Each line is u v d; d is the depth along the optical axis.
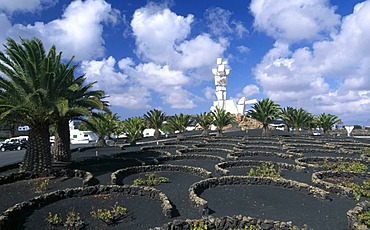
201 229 10.09
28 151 18.84
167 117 54.66
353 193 14.58
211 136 46.84
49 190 15.98
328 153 29.11
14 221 11.30
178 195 15.07
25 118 18.55
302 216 12.18
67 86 20.08
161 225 11.09
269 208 13.18
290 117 49.84
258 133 51.56
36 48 19.08
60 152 21.70
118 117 42.38
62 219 11.59
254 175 18.83
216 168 20.62
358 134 58.12
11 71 17.92
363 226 9.88
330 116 51.81
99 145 37.56
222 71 66.62
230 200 14.31
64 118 20.75
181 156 25.81
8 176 17.39
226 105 68.00
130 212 12.46
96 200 13.97
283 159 25.67
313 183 17.02
